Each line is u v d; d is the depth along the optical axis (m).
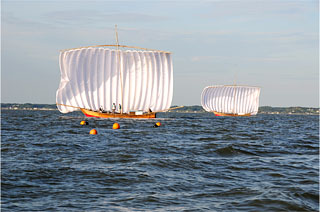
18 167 17.22
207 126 59.25
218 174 16.70
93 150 24.08
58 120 72.12
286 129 55.81
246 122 83.44
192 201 12.10
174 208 11.29
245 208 11.36
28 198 12.25
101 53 76.44
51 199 12.16
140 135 37.28
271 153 24.42
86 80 75.25
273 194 12.82
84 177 15.40
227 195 12.91
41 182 14.45
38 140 30.70
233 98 158.12
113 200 12.11
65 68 73.12
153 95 80.19
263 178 15.98
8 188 13.45
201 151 24.34
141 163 18.78
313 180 15.66
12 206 11.35
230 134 41.34
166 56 80.50
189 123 69.12
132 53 78.75
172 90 81.25
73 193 12.91
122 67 78.50
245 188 13.95
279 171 17.64
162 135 37.81
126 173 16.27
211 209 11.22
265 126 64.69
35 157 20.66
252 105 162.38
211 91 153.75
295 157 22.67
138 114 77.38
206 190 13.62
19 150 23.62
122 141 30.50
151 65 79.62
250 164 19.59
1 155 21.19
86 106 75.44
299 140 34.59
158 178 15.48
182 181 15.04
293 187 14.20
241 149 25.53
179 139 33.38
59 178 15.17
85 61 74.94
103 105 77.38
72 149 24.62
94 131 38.38
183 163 19.16
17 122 63.59
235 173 17.03
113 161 19.50
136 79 79.44
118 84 78.50
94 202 11.86
